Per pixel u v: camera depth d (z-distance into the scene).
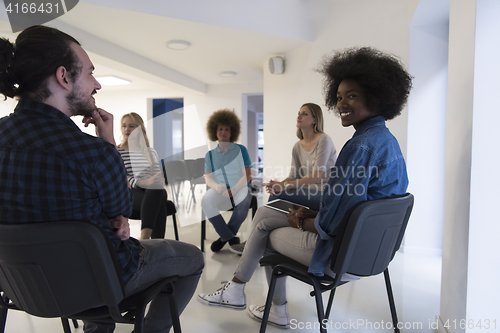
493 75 1.21
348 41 3.51
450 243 1.47
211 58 4.87
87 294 0.87
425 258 2.75
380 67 1.19
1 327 1.17
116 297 0.88
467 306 1.27
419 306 1.87
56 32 0.86
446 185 1.55
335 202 1.14
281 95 4.54
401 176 1.20
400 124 2.96
